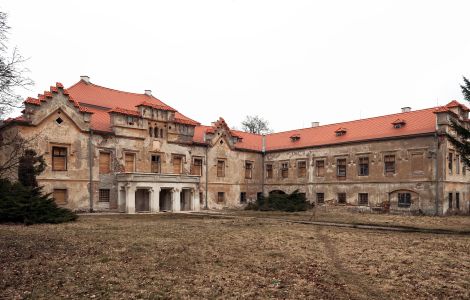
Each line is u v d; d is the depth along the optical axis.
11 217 23.55
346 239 18.97
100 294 9.59
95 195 34.97
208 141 45.19
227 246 16.39
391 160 38.41
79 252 14.44
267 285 10.51
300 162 47.34
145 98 47.22
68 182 33.22
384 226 24.88
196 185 41.31
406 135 36.81
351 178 41.62
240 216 33.47
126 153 37.59
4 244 15.70
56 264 12.48
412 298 9.54
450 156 35.59
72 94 39.66
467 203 38.44
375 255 14.75
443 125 34.38
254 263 13.18
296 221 28.34
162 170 40.28
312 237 19.59
